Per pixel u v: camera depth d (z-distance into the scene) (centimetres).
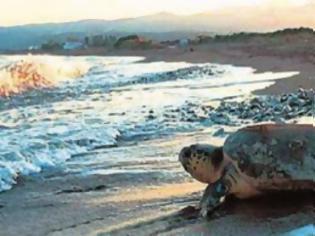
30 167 898
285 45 5362
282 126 673
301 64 3397
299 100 1606
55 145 1049
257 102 1656
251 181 639
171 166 913
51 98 2042
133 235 587
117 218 652
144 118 1461
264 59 4081
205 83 2539
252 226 582
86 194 764
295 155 641
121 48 7894
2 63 3309
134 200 723
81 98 2023
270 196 655
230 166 649
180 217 636
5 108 1725
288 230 566
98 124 1349
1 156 932
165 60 5062
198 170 679
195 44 7194
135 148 1075
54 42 7769
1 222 654
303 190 645
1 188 797
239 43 6550
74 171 893
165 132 1258
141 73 3312
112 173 874
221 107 1605
